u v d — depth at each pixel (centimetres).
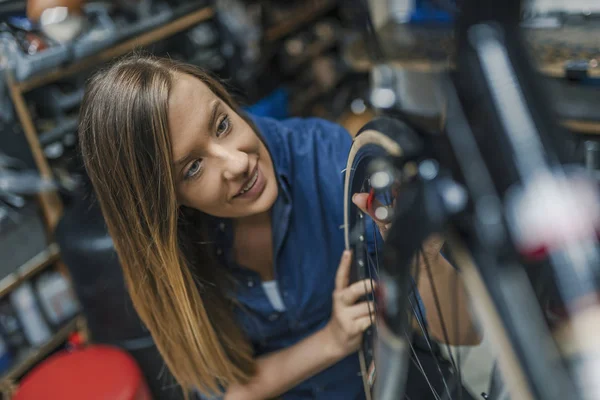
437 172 31
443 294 56
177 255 80
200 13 241
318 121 106
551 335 25
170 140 70
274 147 93
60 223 165
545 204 27
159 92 69
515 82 27
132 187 76
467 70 28
